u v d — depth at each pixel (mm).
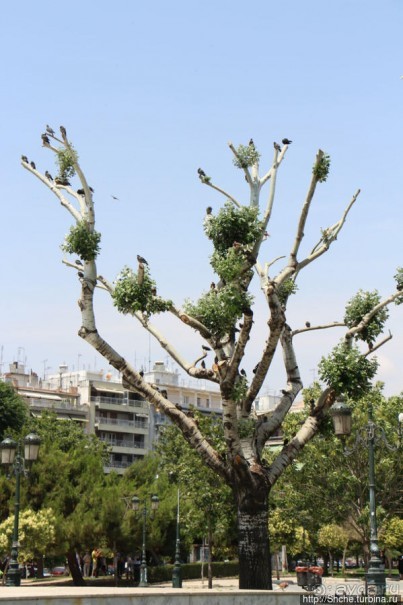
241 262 18875
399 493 33750
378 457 33125
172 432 62156
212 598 13367
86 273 19750
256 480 18938
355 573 65438
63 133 20141
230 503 46750
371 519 21125
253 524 18766
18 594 11148
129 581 53531
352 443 33031
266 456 34812
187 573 60250
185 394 113500
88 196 19984
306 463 34094
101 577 58312
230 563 64750
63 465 46094
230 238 19406
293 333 21094
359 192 20938
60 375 105125
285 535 55656
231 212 19328
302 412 34594
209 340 19094
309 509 35125
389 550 56031
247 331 18422
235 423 18766
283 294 20484
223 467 19250
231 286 18719
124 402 100500
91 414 96562
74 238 19531
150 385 19906
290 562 75812
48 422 69750
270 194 20078
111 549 48562
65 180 21109
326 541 53906
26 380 103312
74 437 69312
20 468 24984
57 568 68875
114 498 45781
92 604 11461
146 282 19609
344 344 20469
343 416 19688
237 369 18516
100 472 48531
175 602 12633
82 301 19562
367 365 20000
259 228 19422
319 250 20766
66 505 45531
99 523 44844
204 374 19641
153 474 53625
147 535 48594
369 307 21359
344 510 34406
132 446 98875
